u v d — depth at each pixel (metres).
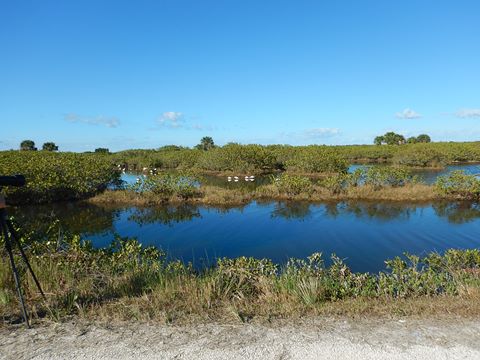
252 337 4.05
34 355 3.64
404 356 3.69
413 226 13.45
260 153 35.72
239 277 6.05
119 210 17.23
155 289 5.54
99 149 65.38
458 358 3.67
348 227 13.42
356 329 4.27
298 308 4.92
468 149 44.66
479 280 6.11
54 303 4.84
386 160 48.59
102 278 5.97
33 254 6.91
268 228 13.50
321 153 34.22
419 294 5.84
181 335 4.09
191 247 11.45
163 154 47.88
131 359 3.59
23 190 18.08
